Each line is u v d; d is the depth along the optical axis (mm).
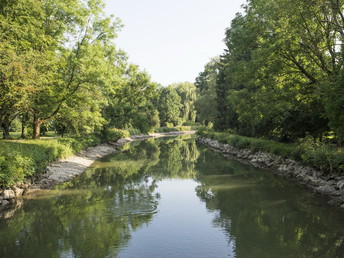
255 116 20938
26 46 17109
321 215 10672
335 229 9336
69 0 22016
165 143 51219
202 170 21625
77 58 20391
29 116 25250
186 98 103812
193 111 102250
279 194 13828
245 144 28922
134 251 7969
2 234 9172
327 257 7527
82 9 22562
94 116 26000
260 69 19047
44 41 19578
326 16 15508
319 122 19188
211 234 9227
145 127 55281
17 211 11375
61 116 24375
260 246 8305
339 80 12008
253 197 13523
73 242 8570
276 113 19766
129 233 9266
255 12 18516
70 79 21062
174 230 9562
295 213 11039
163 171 21359
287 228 9617
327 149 15367
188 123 103125
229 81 40844
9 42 15438
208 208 11984
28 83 15562
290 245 8305
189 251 8008
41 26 19719
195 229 9672
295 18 15766
